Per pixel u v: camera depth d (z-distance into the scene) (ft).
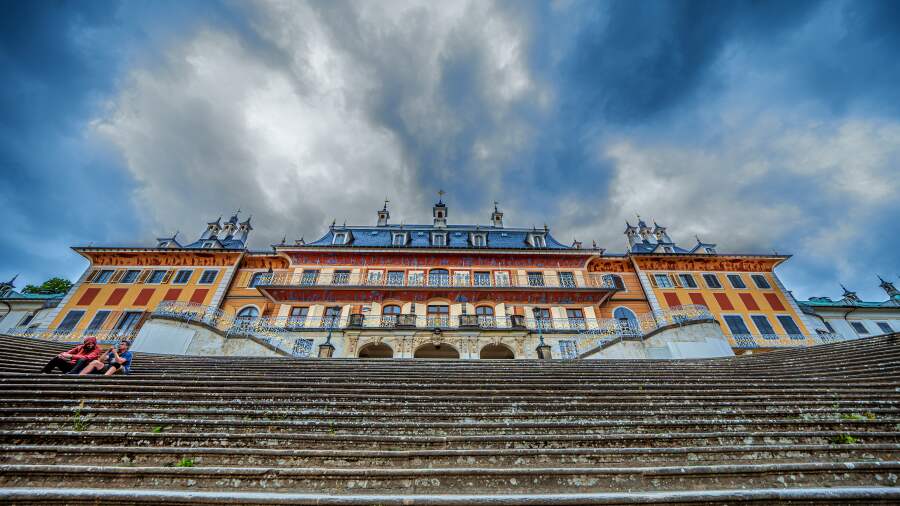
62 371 23.48
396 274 86.07
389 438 14.26
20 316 94.12
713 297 87.30
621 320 75.87
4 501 9.82
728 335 81.10
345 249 86.89
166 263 89.86
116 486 11.18
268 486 11.36
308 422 15.61
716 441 14.35
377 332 68.54
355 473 11.68
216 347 54.60
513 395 20.81
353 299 78.54
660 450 13.38
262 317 79.71
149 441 13.97
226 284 86.84
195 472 11.51
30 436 13.65
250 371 27.27
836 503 10.14
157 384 21.63
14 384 19.47
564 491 11.39
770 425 15.60
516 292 79.41
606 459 13.23
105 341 75.10
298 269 85.66
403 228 106.01
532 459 13.17
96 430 14.89
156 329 51.16
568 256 88.89
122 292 83.97
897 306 102.47
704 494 10.34
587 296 79.87
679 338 55.16
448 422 16.02
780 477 11.68
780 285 89.45
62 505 9.93
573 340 70.54
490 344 69.46
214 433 14.37
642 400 19.65
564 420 16.84
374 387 22.21
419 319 75.77
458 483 11.62
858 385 20.75
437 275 86.12
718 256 92.58
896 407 17.02
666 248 108.37
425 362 33.58
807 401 18.72
